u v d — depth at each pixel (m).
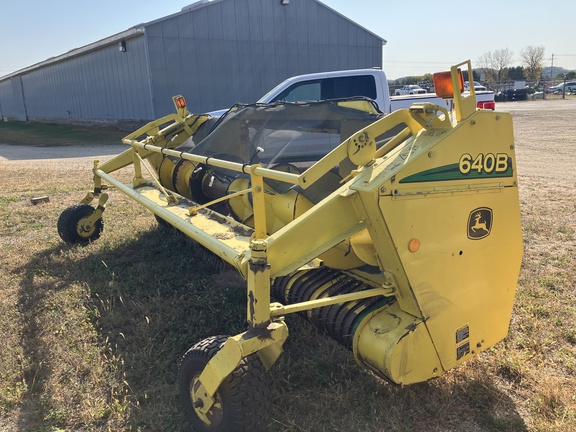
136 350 3.43
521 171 10.16
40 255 5.46
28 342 3.59
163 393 3.00
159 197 4.27
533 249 5.36
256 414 2.37
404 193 2.44
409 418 2.73
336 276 3.05
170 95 20.95
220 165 3.11
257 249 2.32
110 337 3.64
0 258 5.42
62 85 31.92
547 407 2.78
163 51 20.45
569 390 2.93
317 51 23.78
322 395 2.90
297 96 8.45
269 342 2.39
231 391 2.34
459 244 2.70
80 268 5.03
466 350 2.84
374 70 8.77
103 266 5.05
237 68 22.12
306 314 3.01
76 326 3.81
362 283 2.91
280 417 2.75
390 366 2.46
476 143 2.68
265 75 22.89
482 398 2.88
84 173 12.09
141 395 2.98
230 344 2.33
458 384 2.99
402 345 2.49
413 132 2.80
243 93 22.52
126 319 3.90
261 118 4.25
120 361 3.30
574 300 4.09
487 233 2.82
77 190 9.55
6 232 6.55
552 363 3.24
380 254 2.58
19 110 43.69
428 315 2.61
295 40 23.16
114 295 4.32
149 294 4.34
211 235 3.08
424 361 2.62
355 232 2.58
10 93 45.97
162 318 3.89
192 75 21.23
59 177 11.41
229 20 21.59
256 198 2.78
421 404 2.84
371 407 2.78
